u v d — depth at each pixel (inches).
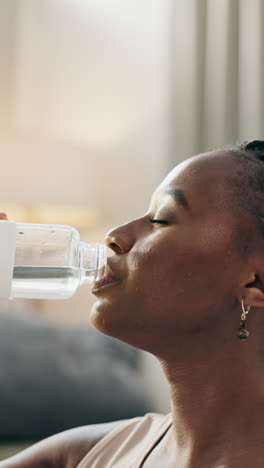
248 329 26.5
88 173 128.3
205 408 26.6
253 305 26.2
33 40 127.4
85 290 121.3
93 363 77.4
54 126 127.7
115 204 129.6
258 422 26.0
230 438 26.1
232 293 26.3
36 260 34.9
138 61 131.2
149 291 26.3
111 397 73.5
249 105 123.5
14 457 35.0
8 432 69.8
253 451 25.6
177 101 127.6
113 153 129.9
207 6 127.1
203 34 127.2
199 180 26.9
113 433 32.0
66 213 126.0
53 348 76.6
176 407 27.4
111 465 30.5
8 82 125.7
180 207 26.7
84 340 81.4
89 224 127.1
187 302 26.2
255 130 122.5
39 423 70.7
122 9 131.0
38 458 33.9
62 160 127.0
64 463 33.4
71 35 129.1
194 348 26.7
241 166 27.1
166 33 130.5
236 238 26.1
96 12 130.2
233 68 124.6
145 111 131.2
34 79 127.2
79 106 129.1
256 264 26.2
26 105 126.4
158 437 29.7
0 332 77.1
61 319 118.8
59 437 34.1
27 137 126.0
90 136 129.3
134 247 26.9
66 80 128.6
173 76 128.2
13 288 35.0
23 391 71.2
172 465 27.4
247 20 124.0
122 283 26.9
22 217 123.9
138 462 29.0
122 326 26.7
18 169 124.4
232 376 26.4
